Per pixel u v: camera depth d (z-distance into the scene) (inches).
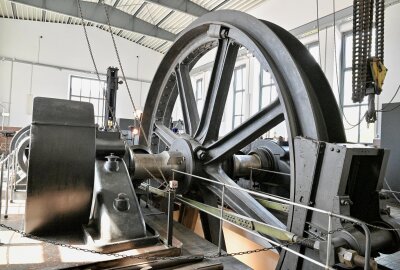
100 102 622.8
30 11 529.0
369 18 107.0
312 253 76.8
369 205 81.7
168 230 83.8
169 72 166.1
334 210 72.6
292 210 83.0
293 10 363.3
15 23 559.2
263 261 120.5
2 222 97.6
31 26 569.3
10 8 514.3
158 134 170.1
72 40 599.2
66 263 69.1
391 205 187.9
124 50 639.1
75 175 83.0
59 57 589.6
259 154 157.8
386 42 265.4
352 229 70.6
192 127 148.6
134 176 116.9
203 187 123.3
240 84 485.7
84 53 608.4
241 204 106.5
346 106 313.4
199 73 577.0
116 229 81.3
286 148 156.3
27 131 210.5
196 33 139.6
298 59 93.6
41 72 576.7
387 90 263.4
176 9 405.4
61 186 82.1
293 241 77.7
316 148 77.7
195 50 146.3
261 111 105.3
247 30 106.5
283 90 89.0
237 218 96.6
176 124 320.2
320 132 82.5
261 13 410.6
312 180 77.8
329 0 317.4
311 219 78.6
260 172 155.6
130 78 643.5
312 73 92.3
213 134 127.1
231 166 146.6
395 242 77.3
